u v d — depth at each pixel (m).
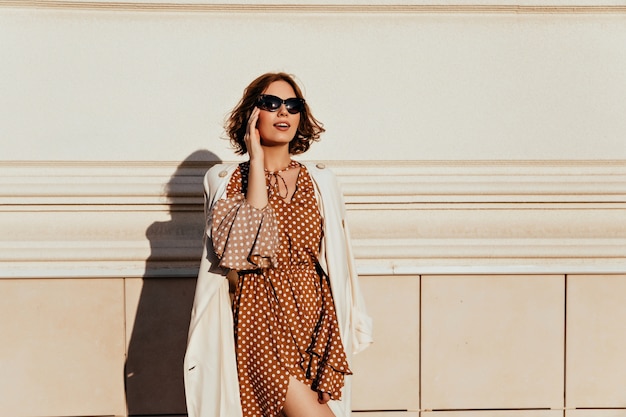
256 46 4.04
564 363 4.08
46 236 3.93
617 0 4.09
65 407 3.96
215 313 3.15
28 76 3.96
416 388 4.05
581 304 4.07
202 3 4.01
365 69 4.06
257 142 3.02
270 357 3.05
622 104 4.10
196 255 3.94
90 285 3.94
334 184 3.27
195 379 3.17
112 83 3.99
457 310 4.04
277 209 3.11
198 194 3.96
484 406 4.07
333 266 3.16
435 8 4.07
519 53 4.10
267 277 3.08
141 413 4.00
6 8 3.95
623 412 4.09
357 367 4.04
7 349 3.92
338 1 4.05
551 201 4.05
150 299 3.97
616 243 4.05
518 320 4.06
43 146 3.96
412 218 4.03
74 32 3.97
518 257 4.03
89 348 3.96
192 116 4.01
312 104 4.04
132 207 3.96
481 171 4.07
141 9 4.00
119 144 3.98
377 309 4.02
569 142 4.10
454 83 4.08
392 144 4.06
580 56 4.10
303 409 3.03
